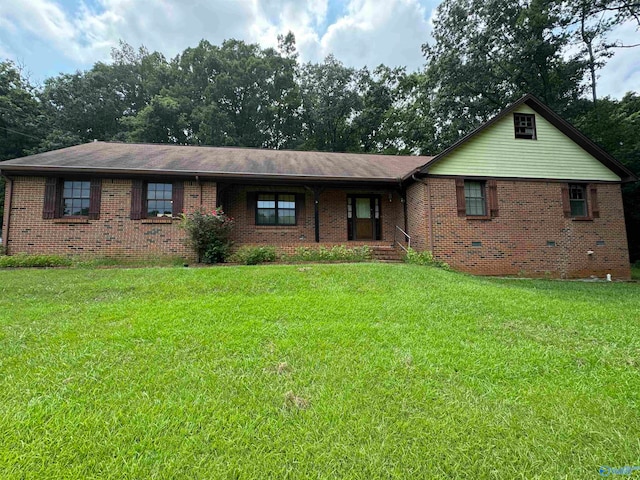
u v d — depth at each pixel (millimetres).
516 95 23359
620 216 12148
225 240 10531
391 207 13297
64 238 9961
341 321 4602
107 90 31531
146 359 3350
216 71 33000
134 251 10219
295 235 12578
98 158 10906
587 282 10406
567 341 4102
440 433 2307
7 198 9750
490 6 21609
